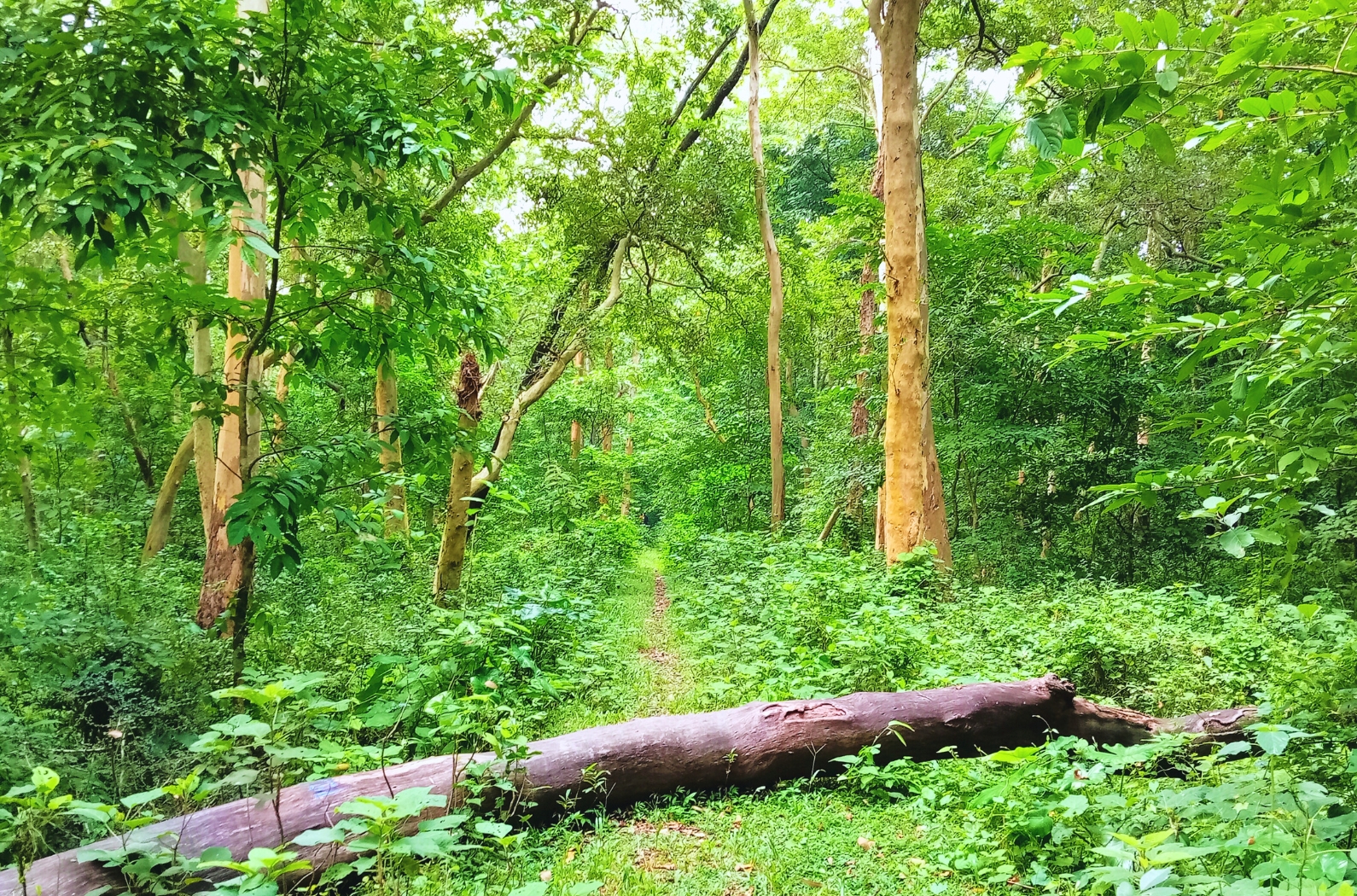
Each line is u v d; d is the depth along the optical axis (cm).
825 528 1638
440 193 1052
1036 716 418
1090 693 551
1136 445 1335
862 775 383
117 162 277
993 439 1247
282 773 304
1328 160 215
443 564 744
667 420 2647
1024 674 533
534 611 645
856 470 1444
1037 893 272
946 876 295
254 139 328
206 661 423
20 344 421
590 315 1233
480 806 334
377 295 536
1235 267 248
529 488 2070
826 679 529
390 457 561
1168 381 1273
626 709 532
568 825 355
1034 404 1276
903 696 428
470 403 703
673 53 1263
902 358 959
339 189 386
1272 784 238
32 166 269
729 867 308
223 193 304
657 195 1285
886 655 537
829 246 1872
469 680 475
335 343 439
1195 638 612
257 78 339
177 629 448
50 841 290
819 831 342
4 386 424
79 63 295
